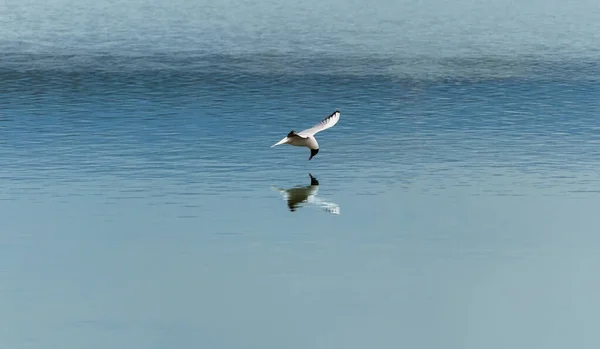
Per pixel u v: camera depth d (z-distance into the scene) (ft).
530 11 292.40
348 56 223.30
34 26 260.01
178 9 292.61
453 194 127.54
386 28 262.47
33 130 158.20
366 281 101.35
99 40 241.76
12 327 90.74
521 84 193.67
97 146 148.87
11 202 123.34
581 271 103.86
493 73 204.54
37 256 106.42
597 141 152.25
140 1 307.99
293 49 231.50
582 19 277.64
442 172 136.98
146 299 96.63
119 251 107.96
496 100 180.75
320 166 139.85
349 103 178.60
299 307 95.81
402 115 169.99
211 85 192.34
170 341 89.10
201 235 112.88
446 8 297.33
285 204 123.54
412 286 100.42
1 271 102.42
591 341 90.27
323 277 102.17
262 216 119.24
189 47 233.55
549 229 115.44
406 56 223.92
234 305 96.07
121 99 180.24
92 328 90.99
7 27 258.16
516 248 110.01
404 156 144.87
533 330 92.17
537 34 253.85
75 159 141.90
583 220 118.11
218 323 92.68
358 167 139.44
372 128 161.48
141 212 120.06
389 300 97.40
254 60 217.97
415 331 91.66
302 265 104.88
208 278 101.45
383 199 125.70
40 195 125.90
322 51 229.25
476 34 254.27
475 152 146.82
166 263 104.88
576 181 132.36
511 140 153.38
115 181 131.95
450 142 152.46
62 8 290.76
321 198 126.00
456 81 196.95
